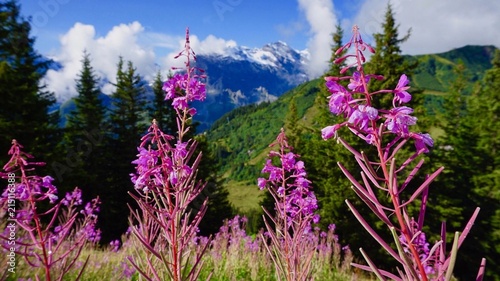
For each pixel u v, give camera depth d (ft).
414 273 4.51
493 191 59.36
